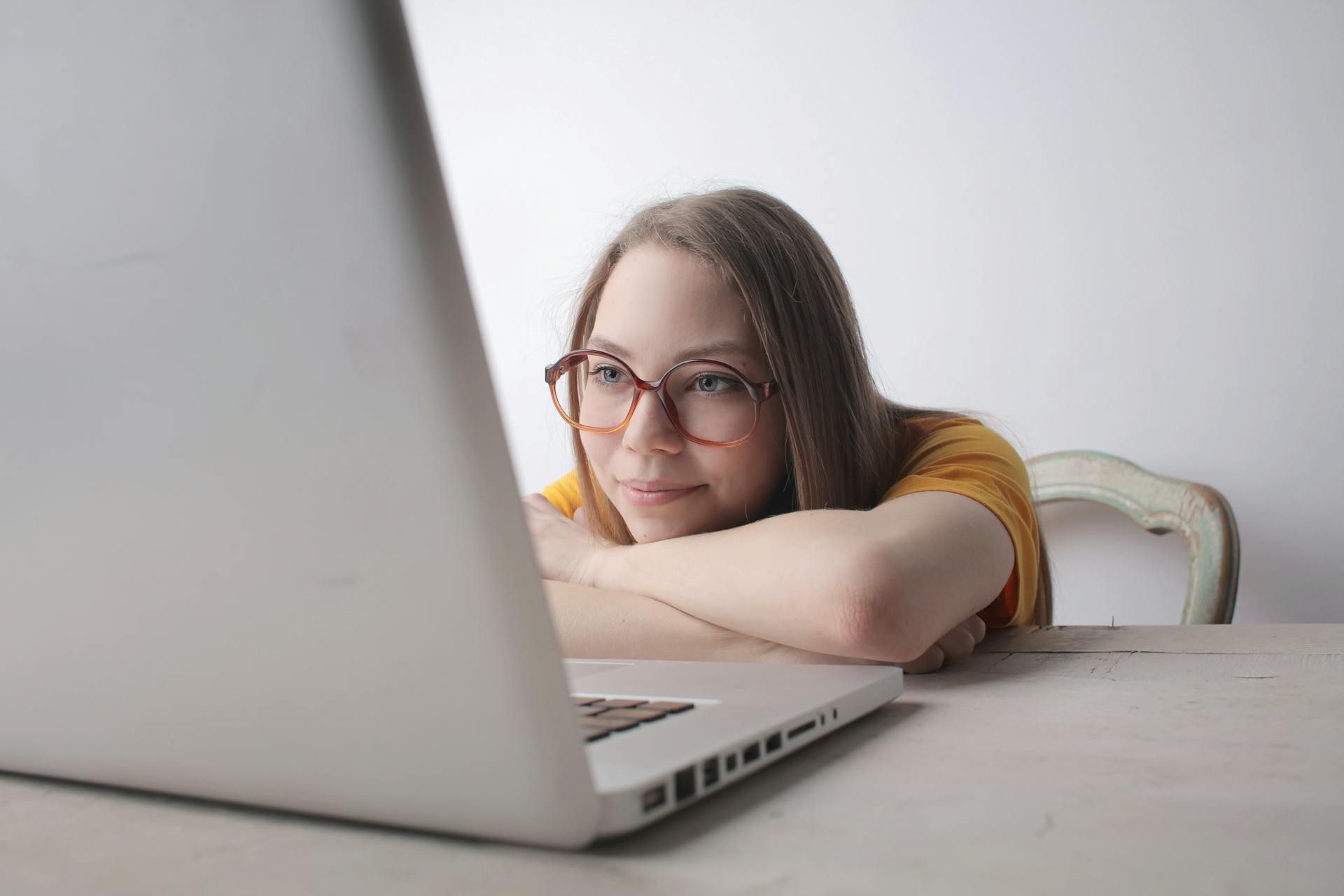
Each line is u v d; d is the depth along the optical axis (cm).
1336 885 24
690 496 97
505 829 27
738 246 94
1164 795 32
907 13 192
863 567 61
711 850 28
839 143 202
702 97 219
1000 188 185
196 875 27
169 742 32
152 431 28
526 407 250
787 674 51
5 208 28
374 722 27
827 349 99
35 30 26
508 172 248
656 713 38
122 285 26
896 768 37
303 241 23
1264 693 49
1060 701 50
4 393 30
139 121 25
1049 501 171
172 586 29
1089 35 177
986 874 25
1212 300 168
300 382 25
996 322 187
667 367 94
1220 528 143
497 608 24
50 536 31
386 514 25
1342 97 158
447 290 23
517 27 244
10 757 37
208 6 23
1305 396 162
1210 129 167
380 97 22
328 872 27
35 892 26
